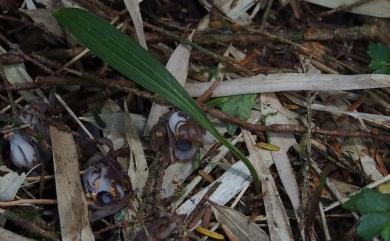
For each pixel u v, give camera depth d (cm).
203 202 57
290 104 63
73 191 55
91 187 55
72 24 53
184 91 53
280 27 69
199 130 58
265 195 58
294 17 69
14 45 61
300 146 60
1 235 53
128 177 56
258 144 60
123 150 59
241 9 68
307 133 59
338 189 60
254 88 62
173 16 69
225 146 58
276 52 66
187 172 58
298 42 67
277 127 60
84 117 60
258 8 68
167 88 52
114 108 62
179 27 66
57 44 65
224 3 68
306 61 64
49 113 60
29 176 58
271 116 62
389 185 59
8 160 59
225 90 62
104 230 54
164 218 54
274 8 70
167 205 57
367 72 65
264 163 59
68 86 62
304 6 70
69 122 61
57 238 54
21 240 53
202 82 64
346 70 66
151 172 57
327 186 60
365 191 54
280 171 59
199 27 67
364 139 62
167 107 60
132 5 62
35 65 63
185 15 69
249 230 56
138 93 60
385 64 62
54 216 56
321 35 67
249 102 62
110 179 55
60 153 57
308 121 59
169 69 63
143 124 61
